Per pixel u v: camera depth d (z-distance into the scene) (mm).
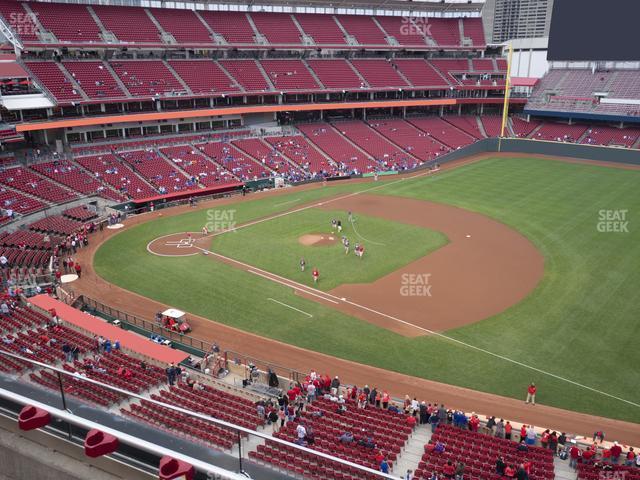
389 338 35812
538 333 35906
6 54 72125
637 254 48938
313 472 9750
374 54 105750
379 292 42438
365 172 83312
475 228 57406
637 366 32062
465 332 36281
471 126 104000
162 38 81938
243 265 48188
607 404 28844
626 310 38656
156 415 9453
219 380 30109
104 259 49531
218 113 81312
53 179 63594
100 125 74375
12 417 8617
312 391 28234
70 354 29359
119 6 82375
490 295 41562
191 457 7609
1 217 53000
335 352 34219
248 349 34469
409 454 23812
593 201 66125
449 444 24219
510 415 27969
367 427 25438
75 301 39469
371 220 60750
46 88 68375
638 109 91812
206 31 87125
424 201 68438
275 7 101625
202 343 33438
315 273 43938
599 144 91875
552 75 106312
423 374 31781
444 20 112125
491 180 78562
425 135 97938
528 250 50719
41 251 49156
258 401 27375
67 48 75062
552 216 60750
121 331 33625
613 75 99250
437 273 45844
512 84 107375
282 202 68875
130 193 65625
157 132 80062
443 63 109375
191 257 50156
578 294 41281
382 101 96125
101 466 7961
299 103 90250
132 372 28312
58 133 72688
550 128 100812
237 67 88375
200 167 74625
